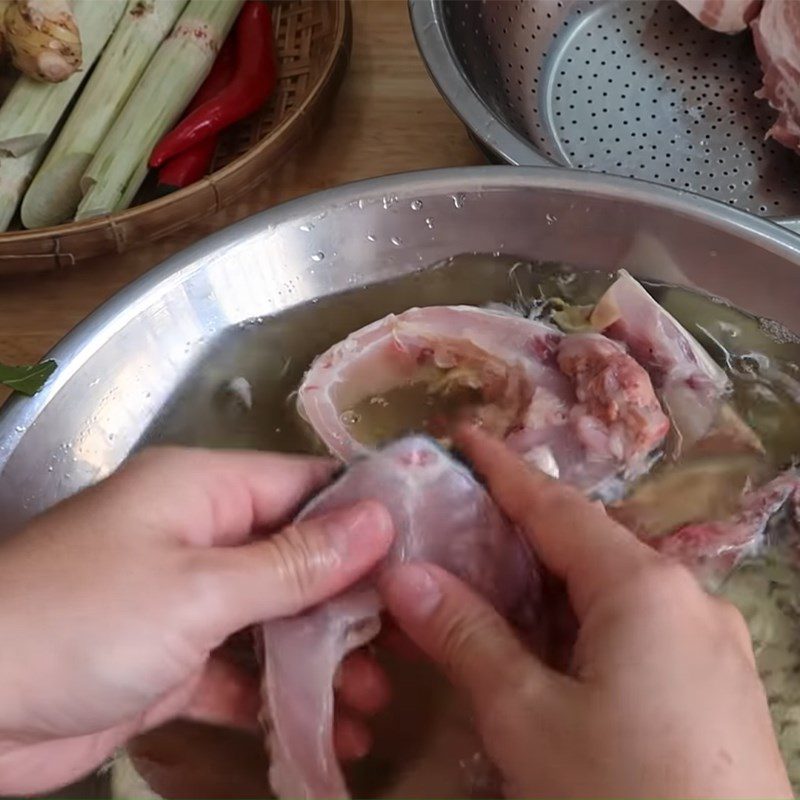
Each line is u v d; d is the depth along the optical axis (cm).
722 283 52
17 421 46
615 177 52
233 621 41
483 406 51
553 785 37
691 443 50
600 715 37
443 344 51
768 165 64
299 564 42
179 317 51
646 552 40
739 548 47
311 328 53
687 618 38
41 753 42
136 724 43
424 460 46
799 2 62
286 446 50
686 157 65
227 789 43
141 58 66
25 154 64
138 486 42
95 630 39
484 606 41
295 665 43
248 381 52
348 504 44
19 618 39
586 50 70
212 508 43
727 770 36
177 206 57
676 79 68
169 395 51
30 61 62
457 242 54
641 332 51
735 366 51
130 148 64
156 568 40
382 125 65
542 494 43
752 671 38
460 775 42
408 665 44
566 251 54
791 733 44
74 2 66
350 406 51
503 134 56
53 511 42
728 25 68
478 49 64
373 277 54
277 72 68
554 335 51
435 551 44
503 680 39
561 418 49
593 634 39
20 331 57
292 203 52
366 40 68
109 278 59
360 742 43
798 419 50
